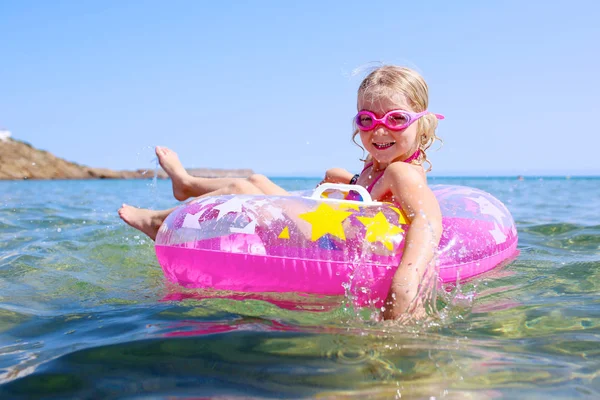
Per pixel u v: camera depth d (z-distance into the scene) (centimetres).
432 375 142
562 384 136
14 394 134
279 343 166
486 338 172
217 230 234
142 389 135
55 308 215
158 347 163
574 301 216
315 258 219
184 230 241
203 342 167
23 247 364
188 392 132
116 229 441
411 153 274
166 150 369
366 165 306
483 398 128
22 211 668
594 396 129
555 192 1209
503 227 284
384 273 214
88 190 1563
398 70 271
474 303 214
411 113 261
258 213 235
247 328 181
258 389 134
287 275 222
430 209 226
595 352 158
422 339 170
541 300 218
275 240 225
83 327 188
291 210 233
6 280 266
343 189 247
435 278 208
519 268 279
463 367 147
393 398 129
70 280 266
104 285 255
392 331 179
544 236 408
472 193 300
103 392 134
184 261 237
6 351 165
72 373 145
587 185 1867
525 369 145
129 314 203
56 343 171
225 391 133
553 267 281
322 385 136
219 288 233
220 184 334
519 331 179
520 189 1413
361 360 152
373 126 264
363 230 221
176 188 357
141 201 940
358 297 217
